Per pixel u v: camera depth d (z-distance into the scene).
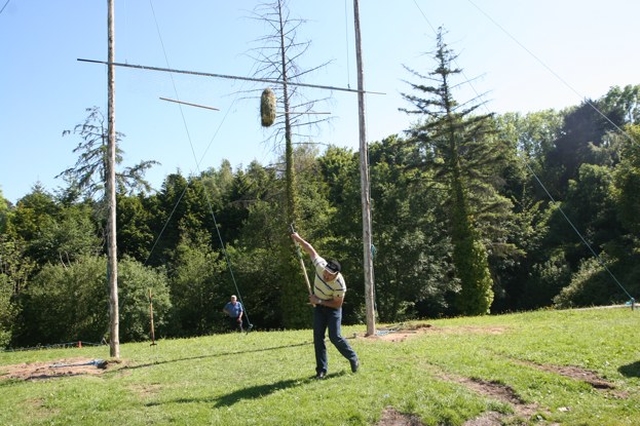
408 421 7.14
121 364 12.76
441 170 36.88
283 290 33.94
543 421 7.09
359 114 15.66
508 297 49.09
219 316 42.06
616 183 39.22
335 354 11.25
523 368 9.06
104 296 36.59
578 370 8.96
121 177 43.34
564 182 59.41
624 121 60.81
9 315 34.97
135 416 7.73
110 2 14.31
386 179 39.44
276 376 9.49
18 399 9.31
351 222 38.34
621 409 7.30
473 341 12.09
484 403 7.52
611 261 38.56
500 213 38.06
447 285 38.06
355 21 15.82
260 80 11.73
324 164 56.78
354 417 7.15
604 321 14.63
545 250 48.62
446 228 40.72
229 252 45.81
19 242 42.88
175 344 16.66
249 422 7.05
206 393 8.67
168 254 50.19
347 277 38.00
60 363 14.11
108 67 14.23
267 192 44.50
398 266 37.75
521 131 71.62
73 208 51.75
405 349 11.39
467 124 36.44
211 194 54.94
